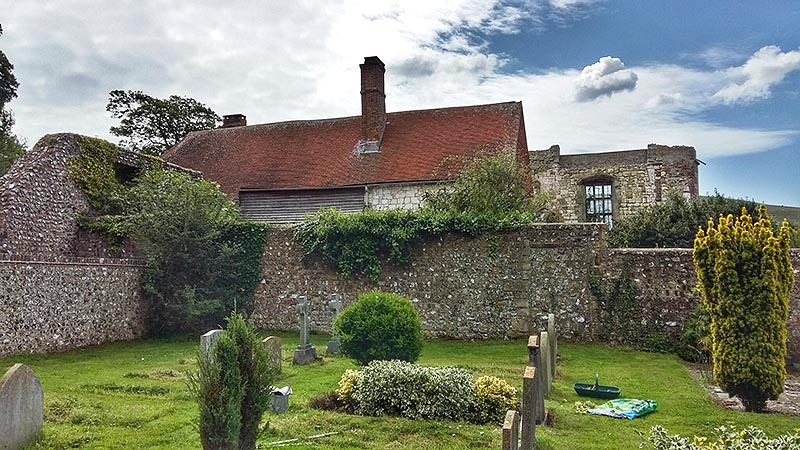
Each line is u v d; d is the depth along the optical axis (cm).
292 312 1792
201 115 3541
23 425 640
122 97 3362
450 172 2098
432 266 1698
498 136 2216
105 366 1175
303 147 2436
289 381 1018
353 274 1750
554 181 2816
